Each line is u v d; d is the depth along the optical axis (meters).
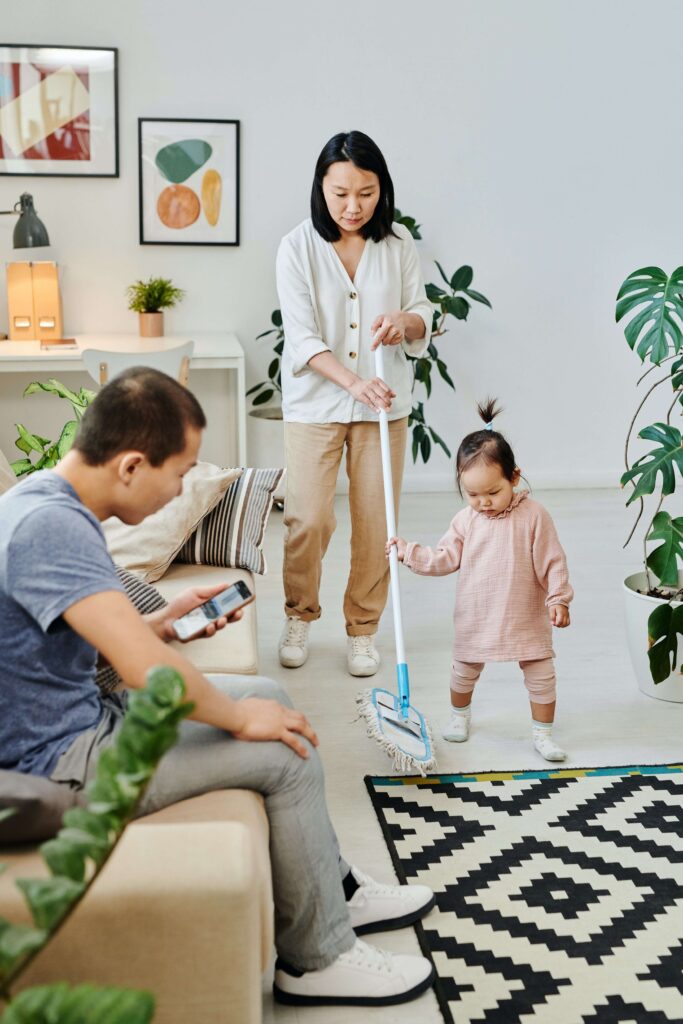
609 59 4.79
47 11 4.42
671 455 2.83
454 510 4.82
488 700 3.01
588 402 5.16
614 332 5.09
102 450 1.50
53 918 0.94
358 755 2.69
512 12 4.68
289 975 1.81
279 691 1.85
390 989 1.81
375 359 2.93
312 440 3.02
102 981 1.31
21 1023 0.89
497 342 5.04
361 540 3.08
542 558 2.60
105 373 3.87
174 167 4.61
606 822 2.39
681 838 2.33
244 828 1.37
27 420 4.78
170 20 4.49
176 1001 1.33
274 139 4.66
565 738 2.78
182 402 1.53
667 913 2.08
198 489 2.64
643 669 3.00
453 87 4.72
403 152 4.77
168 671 1.00
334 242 2.93
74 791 1.46
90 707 1.56
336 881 1.77
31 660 1.47
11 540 1.43
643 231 5.00
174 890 1.30
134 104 4.55
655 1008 1.83
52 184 4.57
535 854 2.27
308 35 4.58
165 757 1.59
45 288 4.48
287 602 3.20
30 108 4.48
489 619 2.63
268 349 4.88
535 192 4.89
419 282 3.05
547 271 4.98
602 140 4.88
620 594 3.81
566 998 1.85
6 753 1.50
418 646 3.37
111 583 1.43
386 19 4.61
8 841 1.42
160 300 4.61
